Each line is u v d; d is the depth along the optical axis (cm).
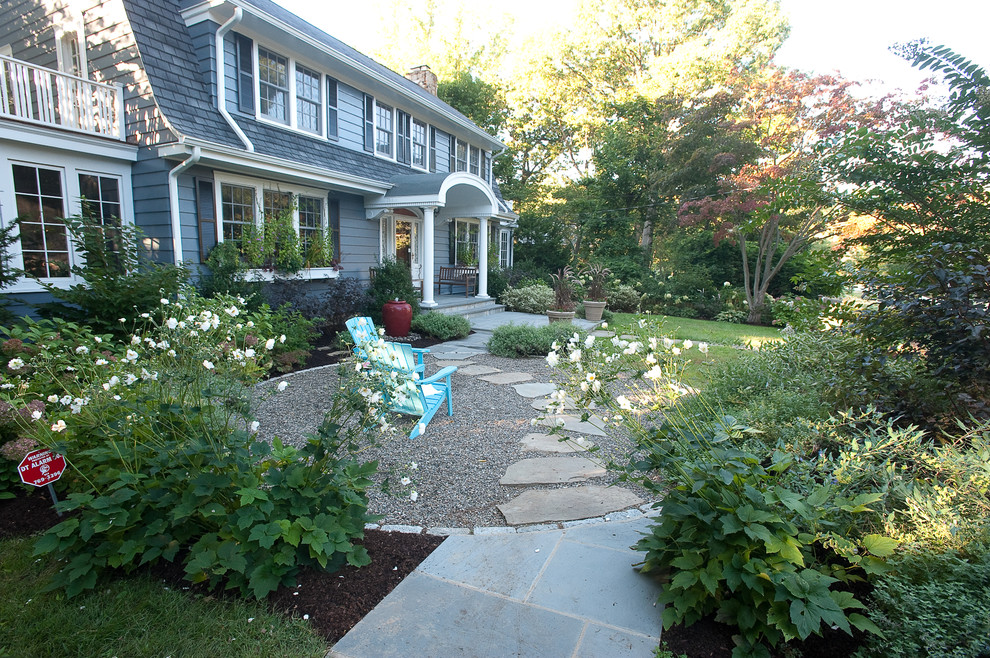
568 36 2411
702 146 1631
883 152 374
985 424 255
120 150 718
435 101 1384
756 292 1453
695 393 392
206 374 288
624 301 1620
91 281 545
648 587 237
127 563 234
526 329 844
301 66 966
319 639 200
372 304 1009
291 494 233
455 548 271
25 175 651
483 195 1238
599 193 2042
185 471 234
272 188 876
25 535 268
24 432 284
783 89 1333
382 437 412
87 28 754
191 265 734
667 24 2262
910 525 219
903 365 338
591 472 372
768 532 191
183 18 795
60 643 195
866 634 198
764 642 198
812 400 371
